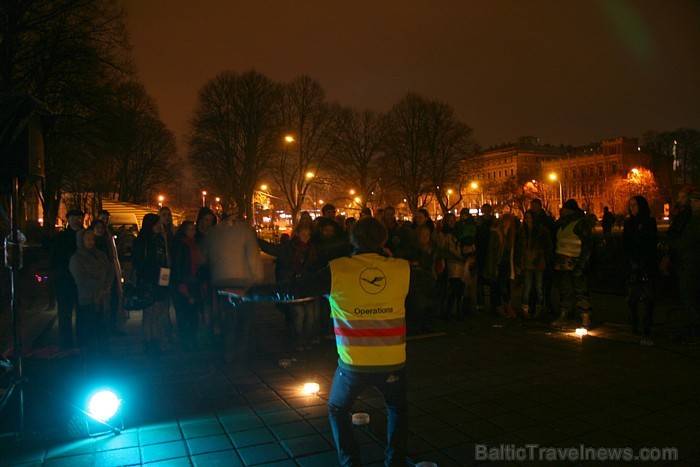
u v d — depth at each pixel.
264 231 52.28
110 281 7.56
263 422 4.95
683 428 4.71
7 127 4.68
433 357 7.20
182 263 7.57
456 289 9.62
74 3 20.95
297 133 44.62
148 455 4.30
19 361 4.71
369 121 49.56
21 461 4.23
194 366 6.84
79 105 22.27
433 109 48.56
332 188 49.66
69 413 5.14
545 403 5.37
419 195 49.38
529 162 112.31
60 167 24.03
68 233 8.11
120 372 6.63
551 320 9.64
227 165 41.59
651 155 84.88
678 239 7.72
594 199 99.12
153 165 51.91
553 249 10.07
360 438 4.54
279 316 10.73
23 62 20.97
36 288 15.48
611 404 5.31
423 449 4.36
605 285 13.74
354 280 3.52
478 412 5.15
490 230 10.11
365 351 3.48
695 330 7.66
